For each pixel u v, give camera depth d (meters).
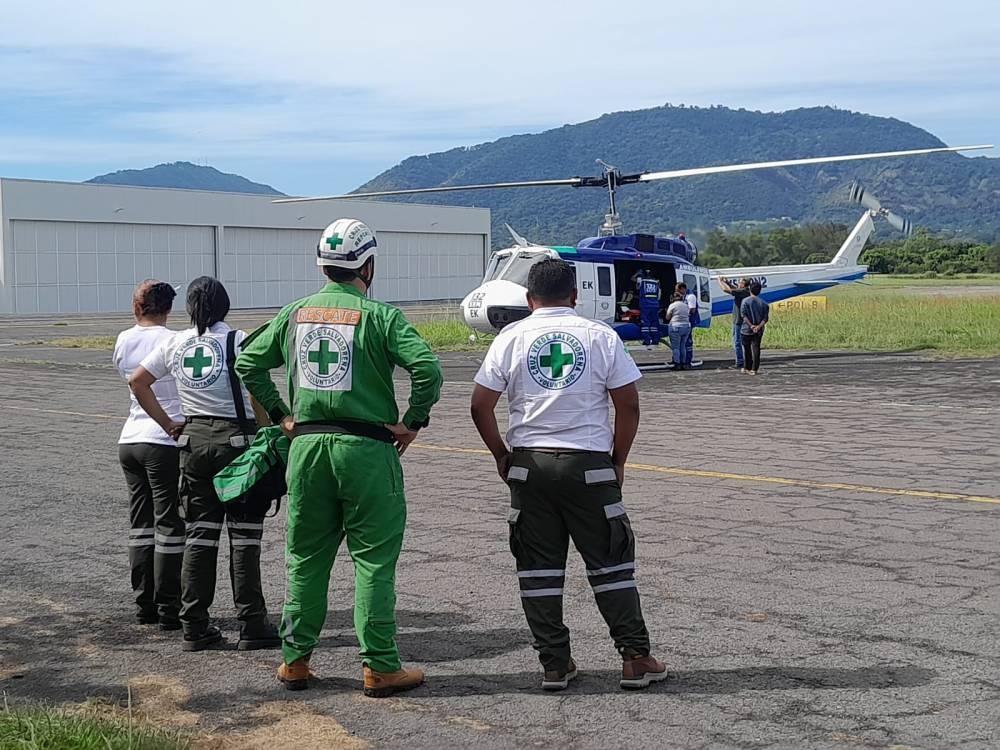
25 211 56.22
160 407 5.67
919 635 5.55
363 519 4.89
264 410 5.44
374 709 4.76
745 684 4.94
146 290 6.14
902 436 12.45
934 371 20.70
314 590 5.00
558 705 4.76
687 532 7.84
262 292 67.12
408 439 4.98
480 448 12.10
